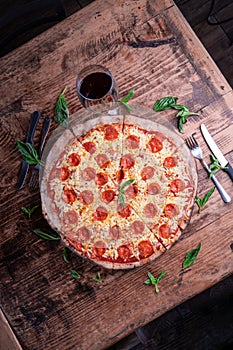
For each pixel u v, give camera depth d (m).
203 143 1.02
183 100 1.03
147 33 1.05
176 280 1.00
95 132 1.00
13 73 1.07
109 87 1.00
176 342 1.32
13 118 1.06
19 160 1.05
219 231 1.00
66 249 1.02
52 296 1.02
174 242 0.98
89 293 1.01
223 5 1.54
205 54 1.04
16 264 1.03
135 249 0.98
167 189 0.99
